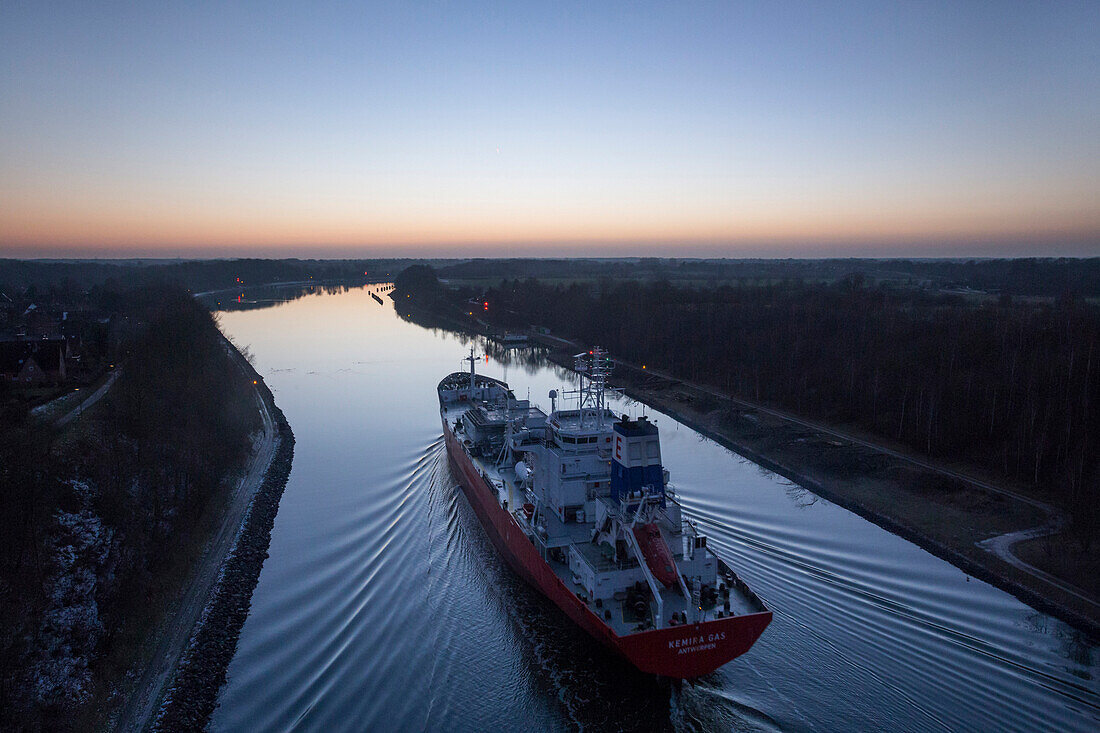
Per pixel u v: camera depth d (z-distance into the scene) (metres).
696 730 24.52
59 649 26.62
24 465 31.91
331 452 59.25
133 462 42.41
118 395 51.81
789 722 24.80
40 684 24.75
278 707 26.22
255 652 30.08
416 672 28.23
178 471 44.50
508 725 25.23
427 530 42.59
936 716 25.02
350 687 27.30
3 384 55.91
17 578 27.73
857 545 40.69
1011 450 51.56
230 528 43.34
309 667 28.75
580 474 34.41
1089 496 40.03
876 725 24.58
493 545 40.62
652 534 27.08
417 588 35.34
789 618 31.77
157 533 37.53
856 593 34.41
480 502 42.81
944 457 55.25
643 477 28.81
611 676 27.52
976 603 33.59
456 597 34.44
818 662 28.38
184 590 35.38
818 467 55.34
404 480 51.94
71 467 37.31
